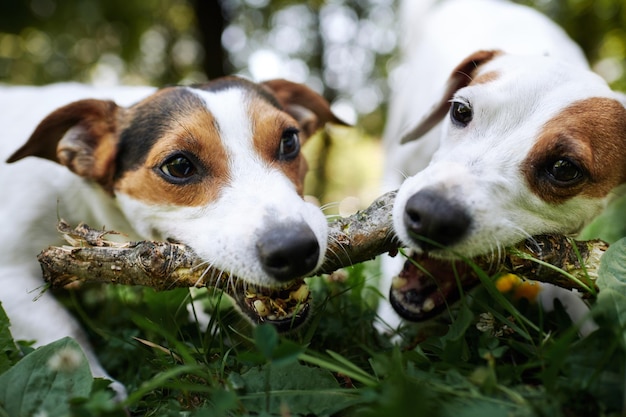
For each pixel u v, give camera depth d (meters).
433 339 0.25
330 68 1.17
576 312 0.33
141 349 0.28
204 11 1.08
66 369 0.21
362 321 0.31
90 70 1.19
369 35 1.16
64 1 1.08
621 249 0.23
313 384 0.22
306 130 0.40
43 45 1.17
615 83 0.98
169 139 0.30
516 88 0.30
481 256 0.27
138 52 1.18
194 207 0.30
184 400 0.23
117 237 0.36
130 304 0.36
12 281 0.33
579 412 0.19
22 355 0.27
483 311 0.28
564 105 0.29
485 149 0.28
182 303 0.30
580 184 0.28
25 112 0.40
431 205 0.26
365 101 1.17
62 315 0.32
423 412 0.16
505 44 0.48
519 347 0.23
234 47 1.20
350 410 0.20
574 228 0.30
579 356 0.20
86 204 0.36
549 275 0.26
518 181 0.28
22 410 0.20
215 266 0.27
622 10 1.05
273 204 0.28
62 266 0.26
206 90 0.33
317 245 0.26
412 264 0.29
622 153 0.29
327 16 1.16
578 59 0.47
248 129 0.31
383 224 0.28
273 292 0.27
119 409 0.19
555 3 1.07
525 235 0.27
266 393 0.20
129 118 0.33
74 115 0.33
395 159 0.50
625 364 0.19
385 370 0.21
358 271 0.35
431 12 0.67
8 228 0.34
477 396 0.19
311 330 0.27
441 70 0.51
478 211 0.26
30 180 0.35
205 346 0.27
